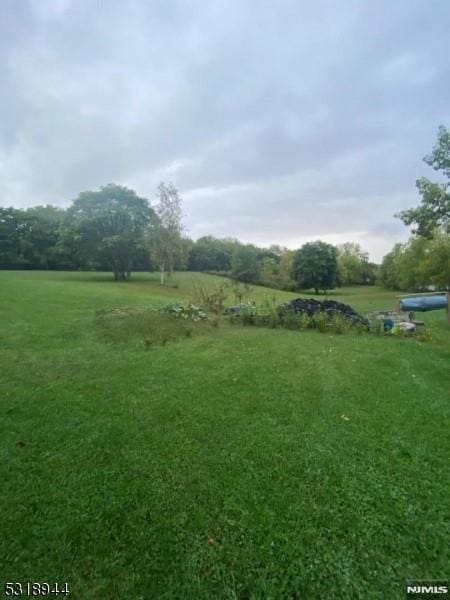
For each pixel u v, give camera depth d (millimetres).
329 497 2105
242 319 8992
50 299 11453
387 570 1613
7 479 2264
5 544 1743
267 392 3941
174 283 27219
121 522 1897
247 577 1581
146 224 28547
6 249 35156
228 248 49312
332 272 36969
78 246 29141
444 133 10336
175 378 4402
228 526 1871
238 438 2857
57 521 1896
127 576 1583
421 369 5105
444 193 10422
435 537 1792
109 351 5734
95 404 3516
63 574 1594
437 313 15914
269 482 2256
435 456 2596
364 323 8609
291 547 1734
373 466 2449
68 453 2592
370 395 3904
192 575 1588
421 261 16203
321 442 2797
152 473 2354
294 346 6453
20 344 5852
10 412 3281
